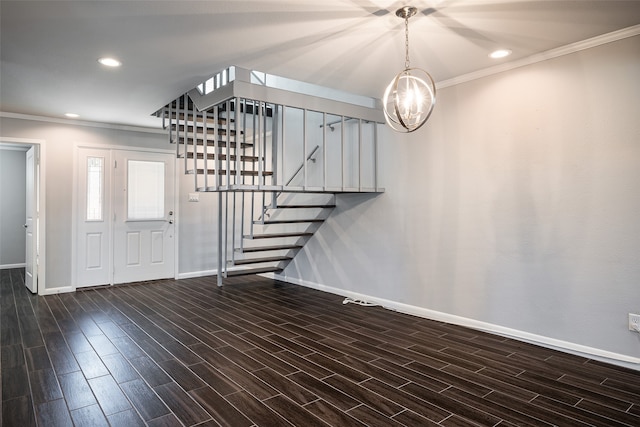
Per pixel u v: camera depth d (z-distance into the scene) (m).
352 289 4.83
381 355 2.96
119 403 2.22
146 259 5.75
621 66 2.72
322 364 2.78
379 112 4.36
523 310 3.25
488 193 3.46
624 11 2.42
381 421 2.04
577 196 2.94
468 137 3.60
